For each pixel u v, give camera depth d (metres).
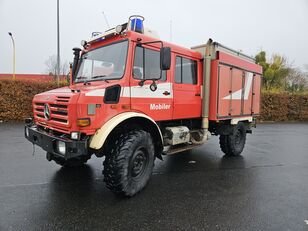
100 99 3.64
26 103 11.92
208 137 5.88
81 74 4.77
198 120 5.98
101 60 4.39
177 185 4.46
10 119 11.78
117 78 4.04
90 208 3.48
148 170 4.16
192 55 5.35
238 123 6.80
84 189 4.14
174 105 4.93
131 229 2.99
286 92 19.20
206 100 5.64
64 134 3.72
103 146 3.83
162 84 4.62
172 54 4.83
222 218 3.30
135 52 4.11
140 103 4.21
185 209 3.53
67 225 3.04
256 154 7.13
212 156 6.71
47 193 3.94
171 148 5.29
